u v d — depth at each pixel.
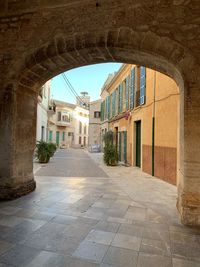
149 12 4.18
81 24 4.56
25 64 4.91
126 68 12.66
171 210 4.48
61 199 5.06
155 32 4.12
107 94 19.28
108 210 4.40
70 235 3.26
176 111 6.62
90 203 4.82
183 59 3.92
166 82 7.34
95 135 31.20
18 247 2.88
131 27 4.25
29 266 2.47
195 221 3.70
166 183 7.12
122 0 4.34
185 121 3.82
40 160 12.69
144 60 4.87
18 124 5.14
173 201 5.11
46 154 12.73
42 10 4.84
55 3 4.76
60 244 2.98
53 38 4.74
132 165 11.45
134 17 4.25
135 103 10.89
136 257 2.72
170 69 4.55
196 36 3.92
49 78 5.85
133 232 3.42
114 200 5.10
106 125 19.61
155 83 8.32
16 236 3.19
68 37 4.63
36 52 4.84
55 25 4.74
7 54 5.00
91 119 31.50
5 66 5.00
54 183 6.84
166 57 4.07
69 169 10.16
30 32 4.90
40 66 5.04
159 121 7.95
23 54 4.92
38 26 4.86
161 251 2.88
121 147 13.95
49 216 3.99
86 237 3.21
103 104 21.91
